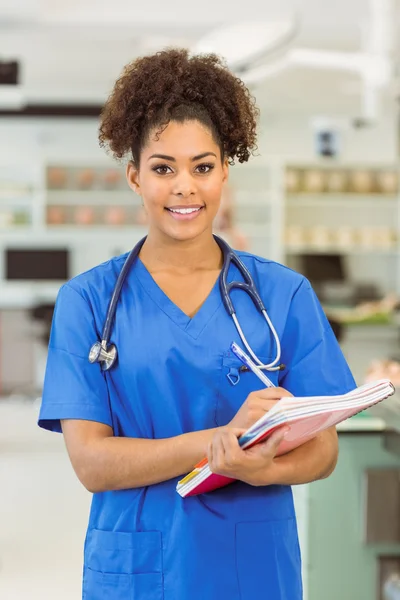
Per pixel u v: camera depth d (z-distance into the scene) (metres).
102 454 1.40
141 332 1.48
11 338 9.60
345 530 2.84
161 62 1.43
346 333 8.78
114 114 1.46
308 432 1.32
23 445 6.95
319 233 10.10
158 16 6.34
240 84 1.49
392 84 5.56
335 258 10.30
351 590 2.84
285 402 1.19
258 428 1.22
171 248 1.51
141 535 1.45
